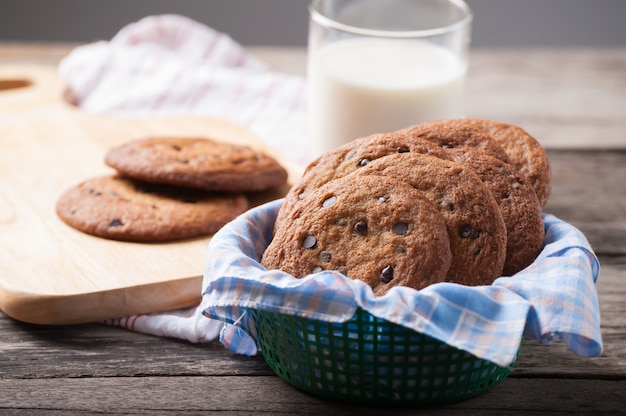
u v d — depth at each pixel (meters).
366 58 0.74
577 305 0.54
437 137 0.60
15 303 0.62
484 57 1.01
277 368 0.57
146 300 0.62
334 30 0.74
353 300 0.53
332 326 0.54
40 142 0.79
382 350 0.54
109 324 0.62
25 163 0.76
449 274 0.55
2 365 0.59
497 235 0.56
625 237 0.71
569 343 0.54
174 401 0.56
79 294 0.61
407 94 0.73
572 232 0.57
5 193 0.72
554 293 0.54
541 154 0.61
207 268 0.57
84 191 0.70
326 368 0.55
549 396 0.57
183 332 0.60
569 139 0.84
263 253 0.59
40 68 0.91
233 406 0.56
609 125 0.87
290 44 1.28
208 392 0.57
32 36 1.25
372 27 0.78
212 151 0.71
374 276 0.55
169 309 0.63
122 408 0.56
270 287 0.54
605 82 0.95
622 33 1.28
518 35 1.29
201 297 0.64
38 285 0.62
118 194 0.69
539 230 0.58
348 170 0.58
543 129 0.86
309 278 0.54
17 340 0.61
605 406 0.56
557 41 1.29
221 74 0.91
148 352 0.60
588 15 1.27
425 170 0.57
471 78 0.96
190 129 0.81
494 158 0.59
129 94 0.89
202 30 0.96
